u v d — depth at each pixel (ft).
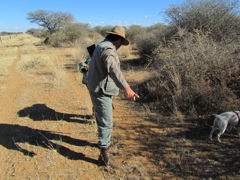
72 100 22.94
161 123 17.10
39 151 14.43
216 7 30.22
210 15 30.19
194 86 19.11
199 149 13.64
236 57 19.63
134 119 18.07
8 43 124.98
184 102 18.89
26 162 13.46
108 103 11.95
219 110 17.24
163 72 23.06
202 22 30.55
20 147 14.99
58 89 26.96
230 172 11.72
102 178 11.89
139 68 35.73
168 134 15.49
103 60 10.95
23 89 27.78
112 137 15.44
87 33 104.27
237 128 15.26
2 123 18.65
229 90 18.03
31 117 19.40
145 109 19.84
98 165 12.87
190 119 17.22
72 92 25.72
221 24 30.17
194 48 21.61
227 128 15.12
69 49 73.15
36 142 15.47
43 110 20.65
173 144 14.32
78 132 16.44
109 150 13.98
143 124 17.13
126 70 35.19
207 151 13.41
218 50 20.95
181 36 26.76
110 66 10.75
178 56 21.85
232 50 20.93
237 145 13.76
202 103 18.16
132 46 61.77
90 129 16.75
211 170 11.94
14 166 13.20
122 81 10.82
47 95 24.98
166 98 20.35
